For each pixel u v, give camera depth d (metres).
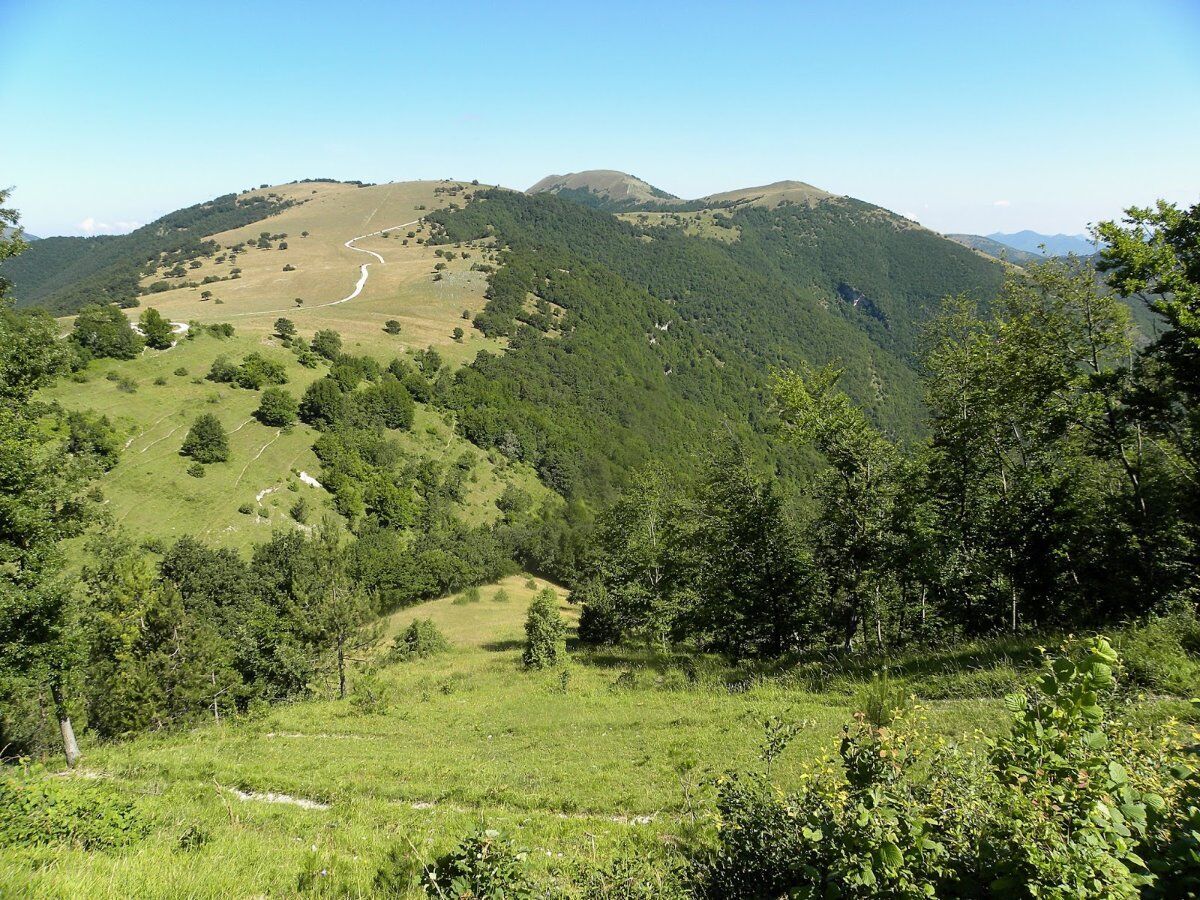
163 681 24.56
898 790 4.62
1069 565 18.16
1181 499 16.70
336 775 13.52
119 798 9.59
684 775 11.12
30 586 16.47
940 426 22.14
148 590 25.83
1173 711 8.16
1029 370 19.38
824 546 22.58
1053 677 4.29
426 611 59.94
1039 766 3.98
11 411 16.88
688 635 26.31
